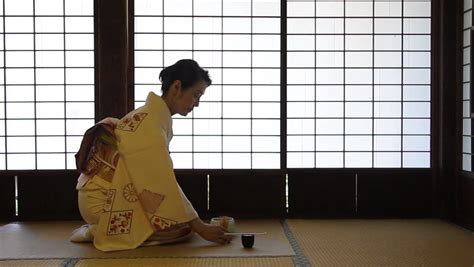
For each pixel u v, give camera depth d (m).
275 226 3.97
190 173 4.32
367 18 4.36
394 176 4.38
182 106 3.25
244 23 4.35
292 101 4.37
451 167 4.30
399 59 4.37
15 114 4.29
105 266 2.64
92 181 3.16
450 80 4.29
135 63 4.32
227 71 4.35
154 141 3.04
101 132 3.20
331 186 4.38
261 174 4.34
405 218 4.35
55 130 4.30
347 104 4.37
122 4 4.19
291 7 4.36
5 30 4.27
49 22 4.28
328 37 4.36
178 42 4.34
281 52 4.33
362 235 3.58
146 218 3.06
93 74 4.30
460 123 4.21
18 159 4.30
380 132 4.38
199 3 4.34
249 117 4.36
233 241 3.27
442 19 4.28
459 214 4.20
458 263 2.77
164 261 2.74
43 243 3.26
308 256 2.90
